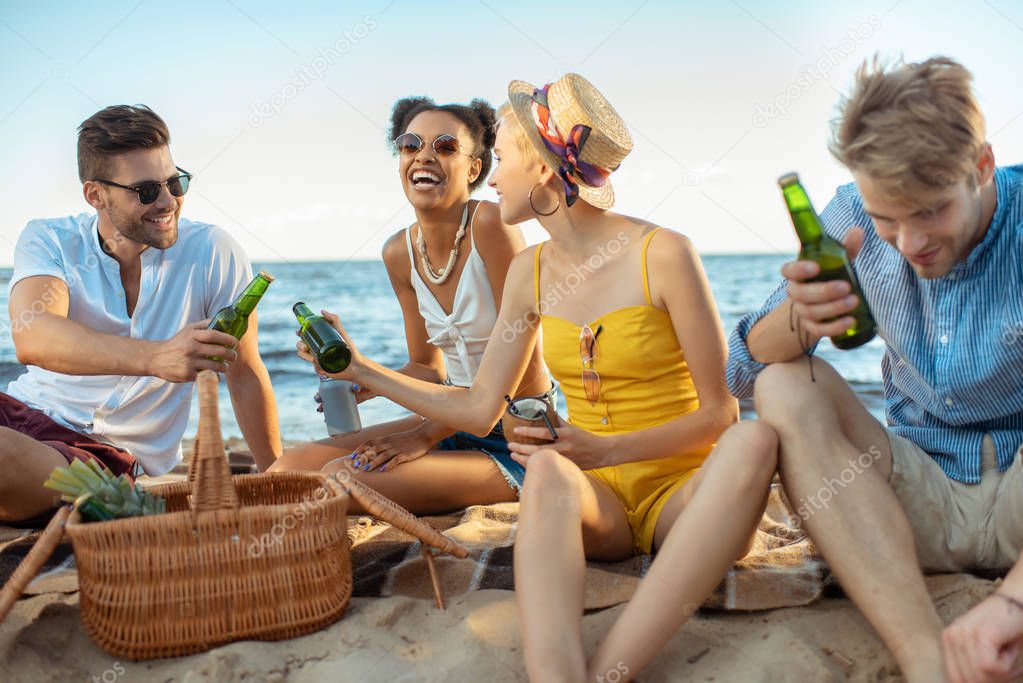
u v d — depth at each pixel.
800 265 1.95
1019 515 2.19
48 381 3.31
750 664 2.08
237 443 5.87
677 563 2.02
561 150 2.59
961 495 2.34
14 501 2.92
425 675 2.09
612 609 2.37
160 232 3.17
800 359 2.19
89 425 3.28
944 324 2.24
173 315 3.36
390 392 2.90
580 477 2.31
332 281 24.56
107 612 2.17
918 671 1.89
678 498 2.53
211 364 2.85
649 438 2.59
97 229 3.29
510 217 2.79
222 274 3.43
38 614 2.39
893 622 1.95
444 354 3.57
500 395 2.88
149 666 2.17
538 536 2.08
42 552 2.21
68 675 2.15
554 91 2.63
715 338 2.62
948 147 1.78
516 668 2.13
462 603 2.43
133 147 3.09
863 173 1.85
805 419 2.10
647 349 2.67
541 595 2.00
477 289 3.34
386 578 2.64
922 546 2.33
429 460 3.20
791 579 2.49
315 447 3.33
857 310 2.04
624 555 2.67
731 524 2.04
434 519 3.21
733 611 2.37
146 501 2.43
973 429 2.36
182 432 3.45
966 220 1.92
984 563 2.34
